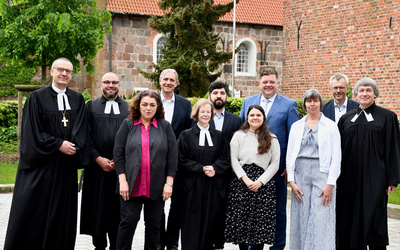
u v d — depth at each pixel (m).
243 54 30.81
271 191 6.48
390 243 7.82
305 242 6.21
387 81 18.86
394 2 18.55
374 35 19.28
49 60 19.73
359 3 19.80
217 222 6.54
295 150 6.38
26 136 6.02
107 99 6.83
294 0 22.67
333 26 20.92
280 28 30.97
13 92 28.97
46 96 6.21
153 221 6.07
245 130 6.61
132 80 27.78
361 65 19.83
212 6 20.20
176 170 6.19
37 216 6.05
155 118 6.21
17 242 6.03
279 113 7.07
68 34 18.78
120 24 27.39
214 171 6.40
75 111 6.31
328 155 6.23
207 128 6.59
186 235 6.39
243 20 29.89
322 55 21.47
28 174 6.06
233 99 17.89
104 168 6.45
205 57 21.02
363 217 6.51
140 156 5.94
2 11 18.31
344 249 6.70
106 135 6.62
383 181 6.50
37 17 18.50
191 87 20.94
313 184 6.25
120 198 6.08
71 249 6.23
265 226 6.40
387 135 6.51
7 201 11.09
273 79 7.04
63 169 6.15
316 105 6.29
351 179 6.63
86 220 6.63
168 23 20.12
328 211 6.19
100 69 27.28
